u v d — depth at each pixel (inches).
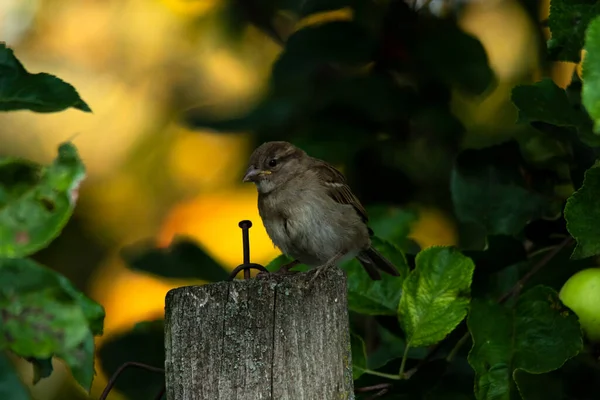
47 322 148.4
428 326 279.1
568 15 257.0
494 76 364.8
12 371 144.7
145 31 492.1
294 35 361.1
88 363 149.0
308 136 362.6
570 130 294.5
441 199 394.9
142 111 495.5
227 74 486.6
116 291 471.8
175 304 224.5
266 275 237.1
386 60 366.6
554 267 307.1
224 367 219.8
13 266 147.7
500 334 271.0
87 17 505.4
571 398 296.4
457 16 415.5
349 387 227.9
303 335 221.0
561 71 438.9
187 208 481.7
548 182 319.0
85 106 176.9
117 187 487.8
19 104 175.2
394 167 379.6
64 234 474.9
